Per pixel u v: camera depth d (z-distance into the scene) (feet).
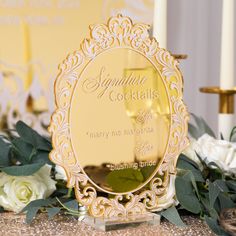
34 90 9.06
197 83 7.79
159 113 4.15
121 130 4.05
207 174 4.33
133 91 4.08
